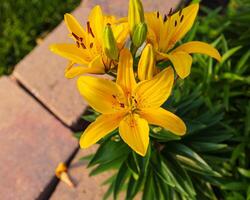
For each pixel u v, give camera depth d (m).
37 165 0.62
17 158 0.63
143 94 0.35
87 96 0.34
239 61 0.60
